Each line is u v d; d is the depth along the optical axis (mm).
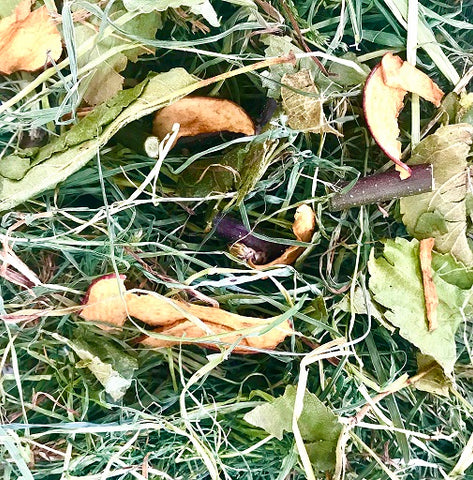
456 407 285
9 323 269
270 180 277
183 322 277
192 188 282
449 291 279
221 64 284
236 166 278
